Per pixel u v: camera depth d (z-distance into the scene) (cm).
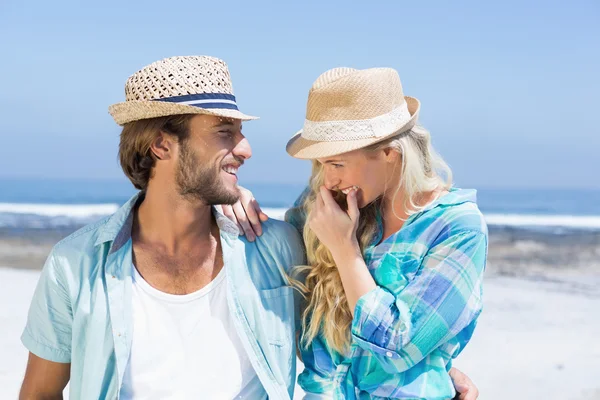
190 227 273
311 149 263
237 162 270
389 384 268
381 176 267
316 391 293
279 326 282
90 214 3077
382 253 273
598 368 632
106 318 263
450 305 257
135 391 265
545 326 802
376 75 264
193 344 268
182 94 259
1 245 1588
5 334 704
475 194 277
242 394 271
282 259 292
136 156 270
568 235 2150
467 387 290
